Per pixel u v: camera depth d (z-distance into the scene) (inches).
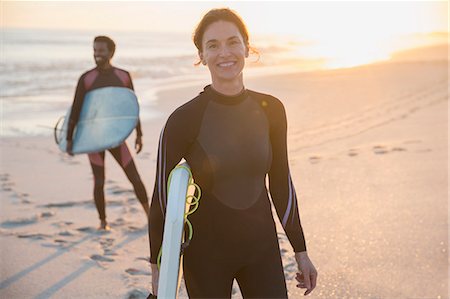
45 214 201.6
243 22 80.7
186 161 79.4
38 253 162.1
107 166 278.5
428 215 182.9
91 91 185.2
